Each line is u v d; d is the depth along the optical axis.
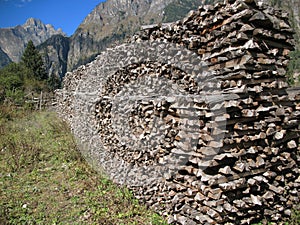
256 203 3.01
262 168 3.21
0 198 4.26
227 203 2.93
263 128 3.17
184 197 3.37
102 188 4.57
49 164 5.84
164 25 4.18
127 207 3.93
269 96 3.16
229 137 2.92
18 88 19.66
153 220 3.58
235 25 2.91
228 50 3.02
